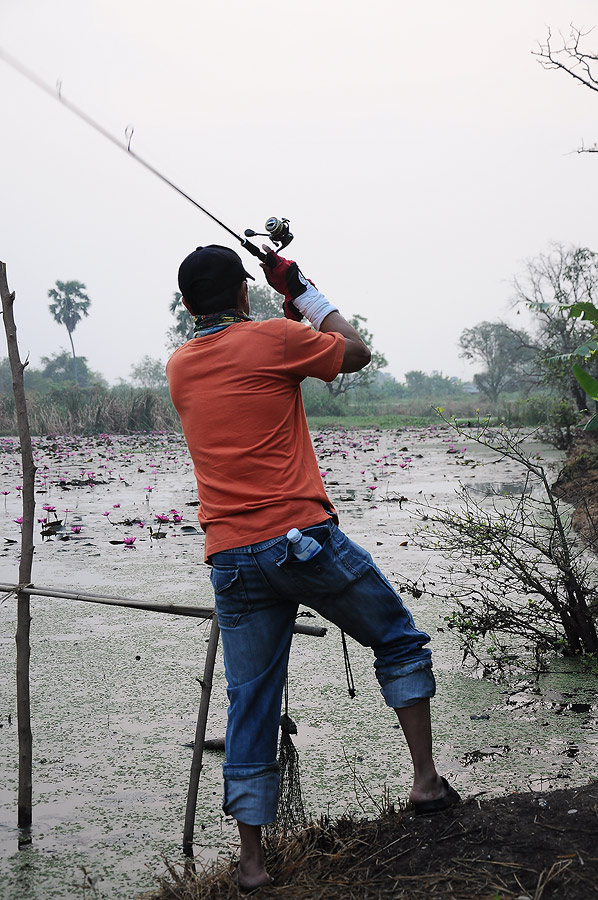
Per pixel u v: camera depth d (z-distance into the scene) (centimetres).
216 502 229
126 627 500
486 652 431
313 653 444
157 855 253
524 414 2138
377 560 649
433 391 7438
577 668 399
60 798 290
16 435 2759
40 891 235
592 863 204
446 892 203
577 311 473
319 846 239
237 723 226
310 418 3700
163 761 318
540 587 411
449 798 240
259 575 223
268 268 251
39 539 800
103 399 2875
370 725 345
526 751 310
